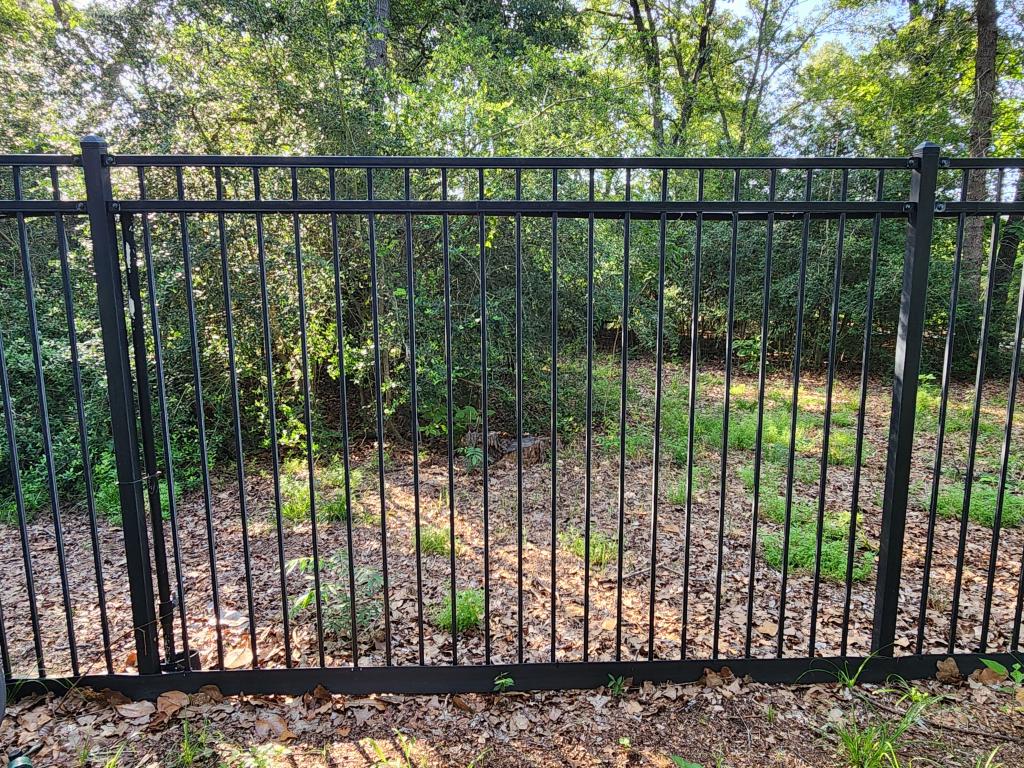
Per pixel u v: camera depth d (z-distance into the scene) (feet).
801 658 7.27
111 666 7.03
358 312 19.12
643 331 25.55
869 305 6.80
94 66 18.26
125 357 6.50
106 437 16.29
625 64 45.85
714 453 18.26
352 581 7.10
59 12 21.30
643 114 40.45
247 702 7.00
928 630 8.52
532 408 20.63
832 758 6.10
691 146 36.17
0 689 4.78
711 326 35.40
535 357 19.86
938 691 7.09
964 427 20.44
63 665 8.00
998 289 28.55
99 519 14.69
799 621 8.96
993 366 29.19
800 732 6.48
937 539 11.95
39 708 6.88
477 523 13.38
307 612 9.11
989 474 15.66
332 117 17.70
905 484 6.89
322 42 17.80
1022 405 23.59
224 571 11.33
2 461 15.64
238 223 16.89
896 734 6.18
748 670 7.27
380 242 17.69
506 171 18.25
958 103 32.94
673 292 31.65
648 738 6.41
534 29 36.27
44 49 17.99
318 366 18.88
